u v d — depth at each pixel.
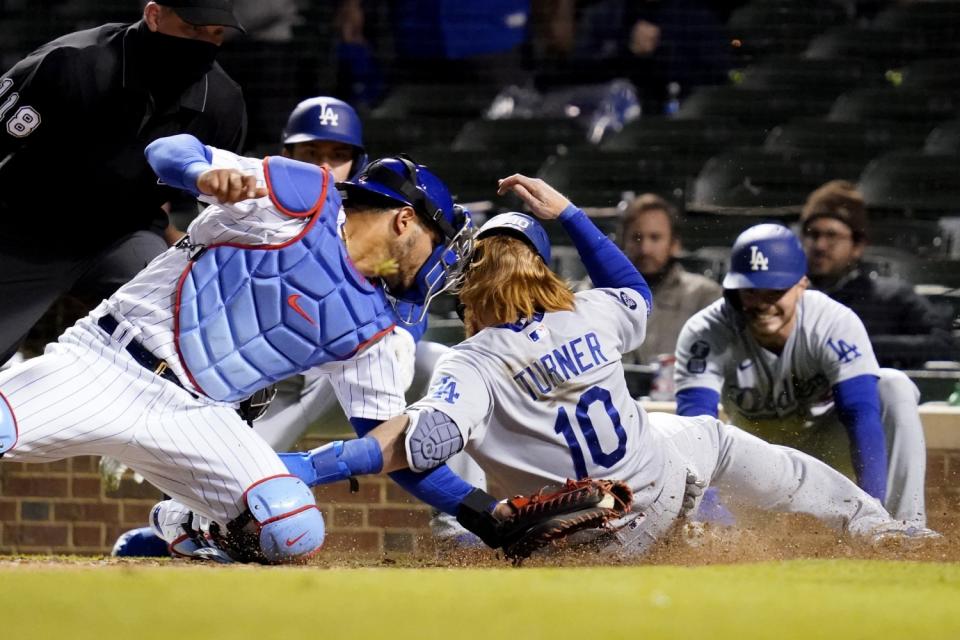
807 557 12.92
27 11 28.44
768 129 29.16
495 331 11.88
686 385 17.47
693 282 22.55
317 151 18.88
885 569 9.75
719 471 13.95
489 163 28.86
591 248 12.96
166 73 14.18
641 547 12.55
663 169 27.78
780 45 30.64
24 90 13.86
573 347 11.95
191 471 10.98
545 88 30.83
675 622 6.02
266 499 10.96
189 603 6.68
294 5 30.77
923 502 17.83
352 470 11.29
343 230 10.96
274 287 10.73
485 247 12.05
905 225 26.36
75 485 20.06
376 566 11.05
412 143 30.00
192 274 10.87
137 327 10.88
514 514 11.21
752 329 17.38
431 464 11.23
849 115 29.36
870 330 22.72
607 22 30.66
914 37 30.61
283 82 29.67
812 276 23.00
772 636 5.64
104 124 14.11
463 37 31.02
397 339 14.70
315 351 10.98
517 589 7.46
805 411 17.94
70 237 14.67
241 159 10.66
